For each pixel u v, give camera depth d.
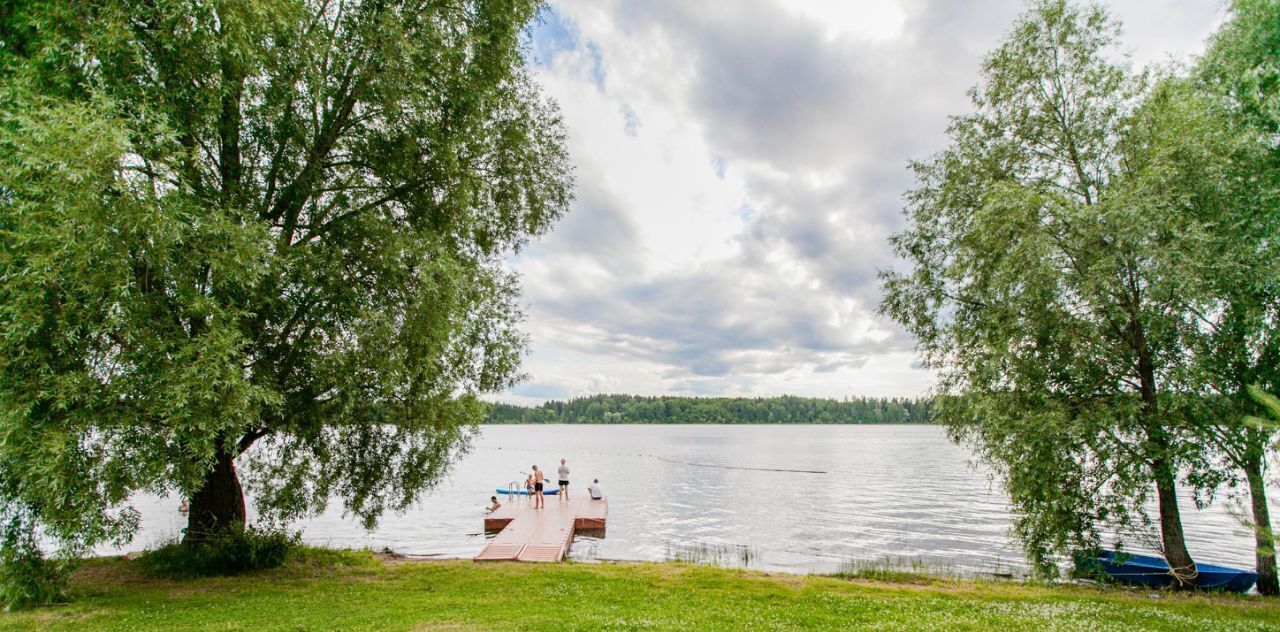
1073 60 15.59
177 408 9.12
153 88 10.03
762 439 143.88
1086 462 13.65
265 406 11.84
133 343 9.23
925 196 18.61
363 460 14.79
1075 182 15.58
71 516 9.02
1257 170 11.41
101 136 8.34
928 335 18.16
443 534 26.88
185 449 9.68
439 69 13.20
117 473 9.18
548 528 23.75
